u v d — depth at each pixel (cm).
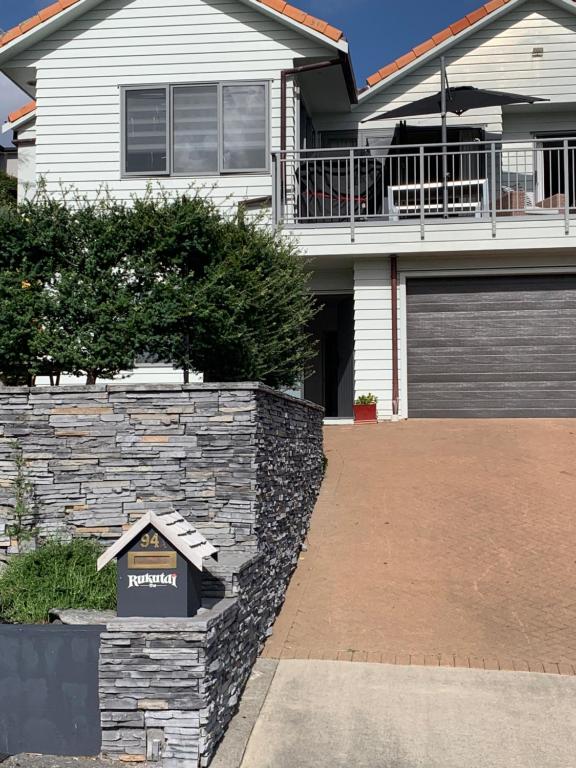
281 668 668
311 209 1634
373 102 1816
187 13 1571
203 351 818
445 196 1481
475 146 1744
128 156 1573
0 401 706
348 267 1587
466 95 1520
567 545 893
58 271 777
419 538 916
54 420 701
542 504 1002
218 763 532
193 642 521
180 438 692
